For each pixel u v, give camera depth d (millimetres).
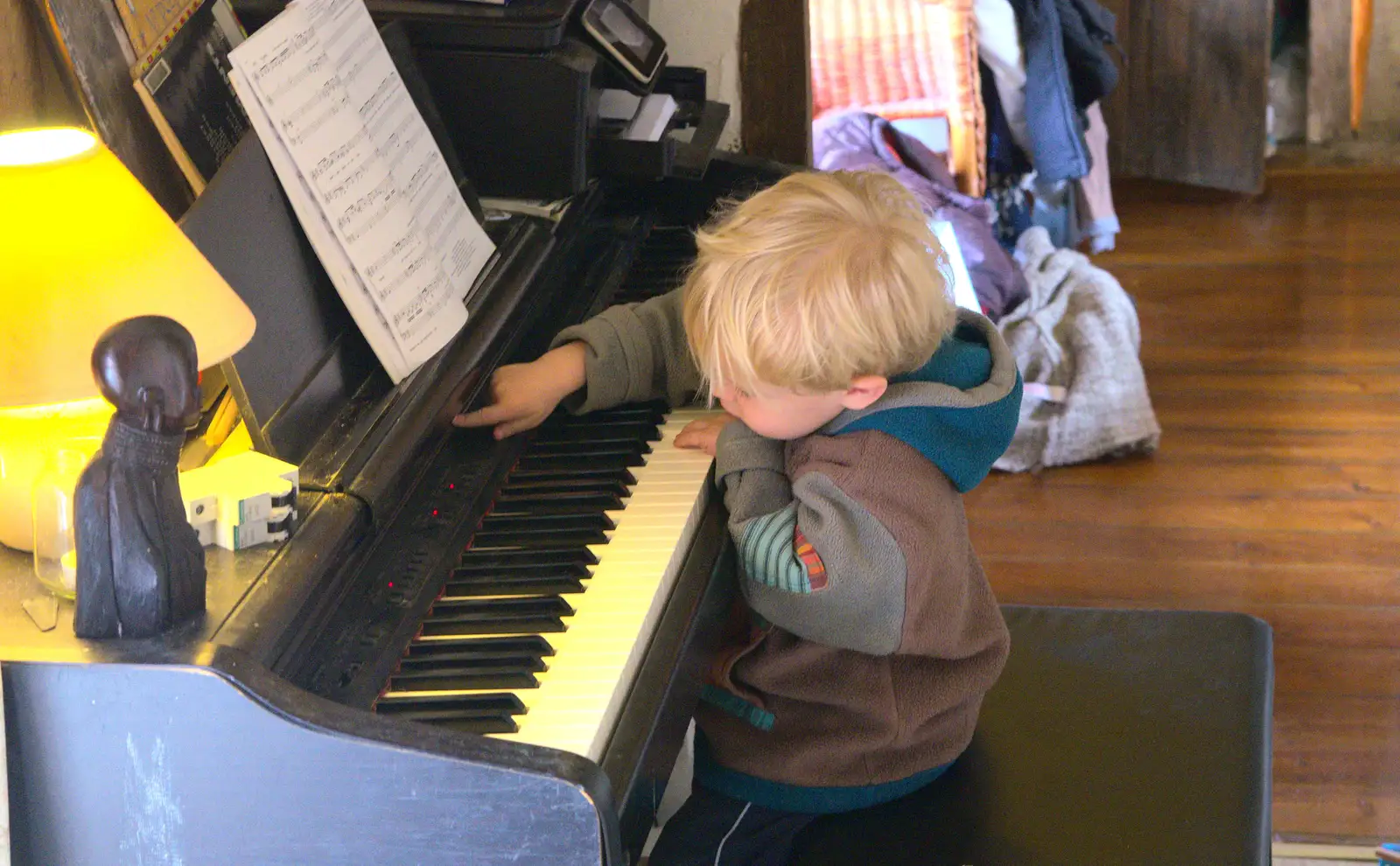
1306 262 4672
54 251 961
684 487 1381
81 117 1483
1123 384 3414
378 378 1323
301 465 1175
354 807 910
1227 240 4902
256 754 905
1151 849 1364
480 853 912
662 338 1527
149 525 912
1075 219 4234
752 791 1445
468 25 1676
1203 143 5359
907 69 3768
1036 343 3422
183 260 1027
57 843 945
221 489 1034
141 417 901
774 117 2324
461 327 1418
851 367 1223
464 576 1230
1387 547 3072
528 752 900
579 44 1761
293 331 1241
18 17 1397
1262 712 1558
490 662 1110
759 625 1431
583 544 1277
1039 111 3781
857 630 1301
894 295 1210
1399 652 2717
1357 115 5641
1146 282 4547
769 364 1216
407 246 1366
